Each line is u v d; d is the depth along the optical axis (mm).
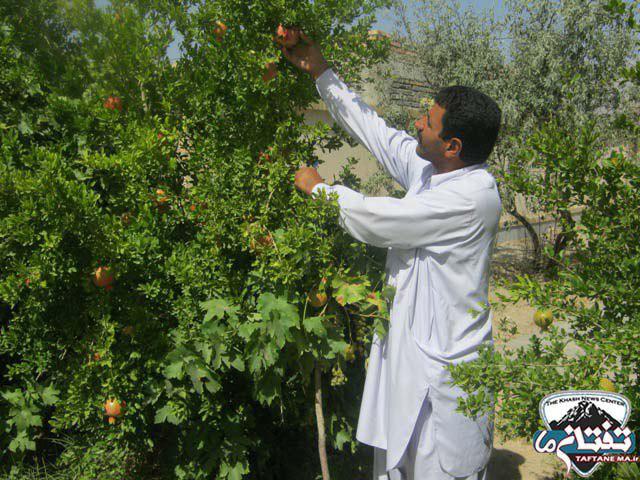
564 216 1985
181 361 2051
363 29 2129
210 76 2023
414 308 1895
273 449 2621
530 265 8320
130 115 2102
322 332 1832
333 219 1943
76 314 2375
